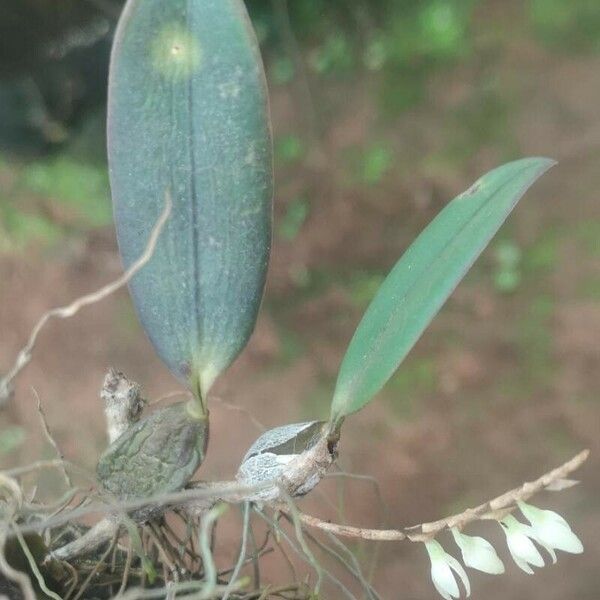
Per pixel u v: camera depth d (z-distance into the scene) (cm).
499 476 66
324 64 101
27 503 22
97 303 75
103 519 21
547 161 22
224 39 20
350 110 96
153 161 20
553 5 97
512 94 92
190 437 20
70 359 70
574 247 80
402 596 56
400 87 97
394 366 20
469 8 100
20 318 73
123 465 20
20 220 82
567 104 89
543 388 71
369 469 66
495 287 79
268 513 24
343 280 83
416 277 21
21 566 21
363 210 88
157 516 21
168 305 20
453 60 97
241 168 20
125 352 72
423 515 64
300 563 42
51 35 79
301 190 90
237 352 21
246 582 19
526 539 20
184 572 22
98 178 88
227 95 20
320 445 20
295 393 73
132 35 20
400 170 89
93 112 91
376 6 103
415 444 68
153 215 20
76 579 22
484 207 21
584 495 62
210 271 20
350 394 20
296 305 81
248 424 65
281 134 96
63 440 56
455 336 76
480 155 89
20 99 86
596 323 73
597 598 55
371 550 56
